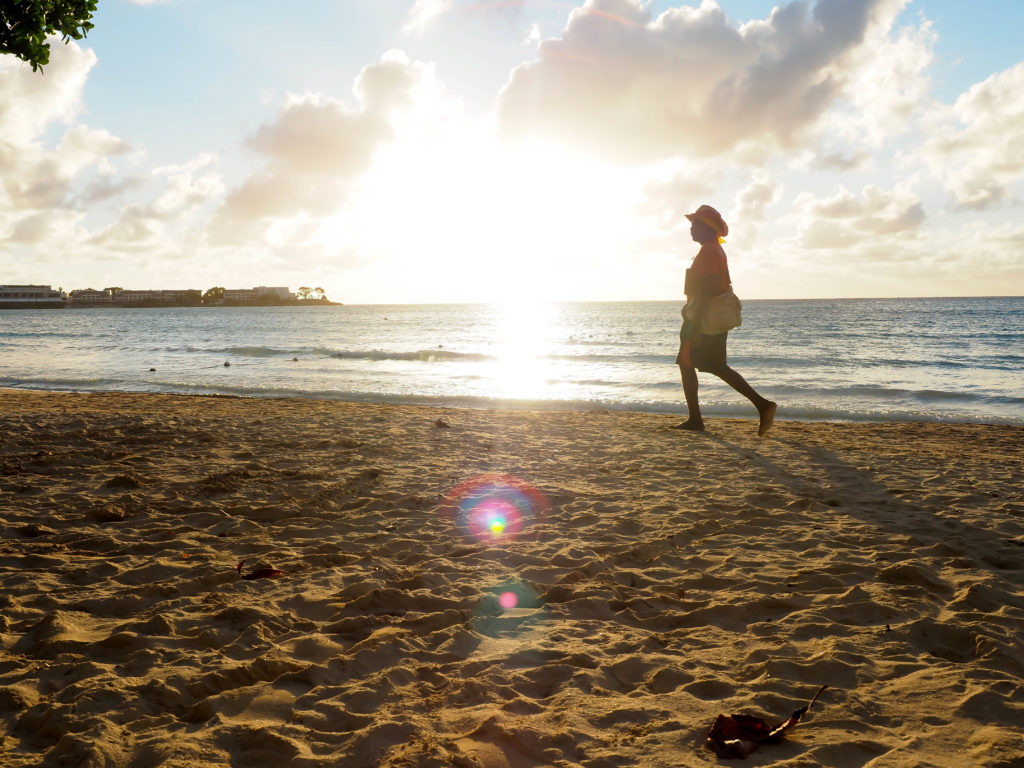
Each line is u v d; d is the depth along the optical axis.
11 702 2.26
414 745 2.00
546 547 4.12
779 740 2.07
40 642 2.69
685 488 5.69
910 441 8.64
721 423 10.29
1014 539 4.23
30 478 5.72
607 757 1.97
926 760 1.92
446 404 14.43
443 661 2.62
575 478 6.09
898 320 64.25
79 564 3.69
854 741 2.04
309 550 4.05
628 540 4.27
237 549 4.04
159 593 3.31
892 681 2.45
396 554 4.02
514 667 2.57
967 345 33.66
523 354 29.12
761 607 3.20
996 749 1.95
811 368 23.02
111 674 2.45
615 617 3.10
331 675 2.48
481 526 4.58
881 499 5.36
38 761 1.94
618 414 11.03
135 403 12.43
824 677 2.48
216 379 19.19
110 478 5.73
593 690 2.39
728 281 8.41
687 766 1.92
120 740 2.05
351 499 5.27
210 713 2.21
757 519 4.74
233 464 6.33
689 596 3.36
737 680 2.48
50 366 23.45
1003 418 12.27
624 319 84.44
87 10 6.89
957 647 2.75
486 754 1.96
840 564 3.76
